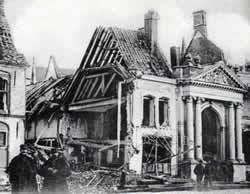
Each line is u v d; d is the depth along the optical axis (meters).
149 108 23.80
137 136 22.59
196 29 25.88
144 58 24.41
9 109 20.05
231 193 19.36
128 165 21.98
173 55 25.67
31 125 21.52
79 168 21.09
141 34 25.16
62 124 22.22
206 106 25.56
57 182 12.48
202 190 20.36
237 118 26.67
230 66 26.34
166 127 24.14
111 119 22.86
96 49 22.91
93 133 22.67
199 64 25.03
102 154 22.28
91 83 22.89
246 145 27.20
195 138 24.69
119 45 23.61
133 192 18.06
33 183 12.33
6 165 19.75
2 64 19.89
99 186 18.69
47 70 22.03
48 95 22.33
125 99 22.77
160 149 23.80
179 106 24.78
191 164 23.84
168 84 24.55
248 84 27.52
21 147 12.52
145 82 23.42
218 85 25.62
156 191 18.77
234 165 25.52
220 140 26.23
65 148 21.86
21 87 20.42
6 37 20.48
